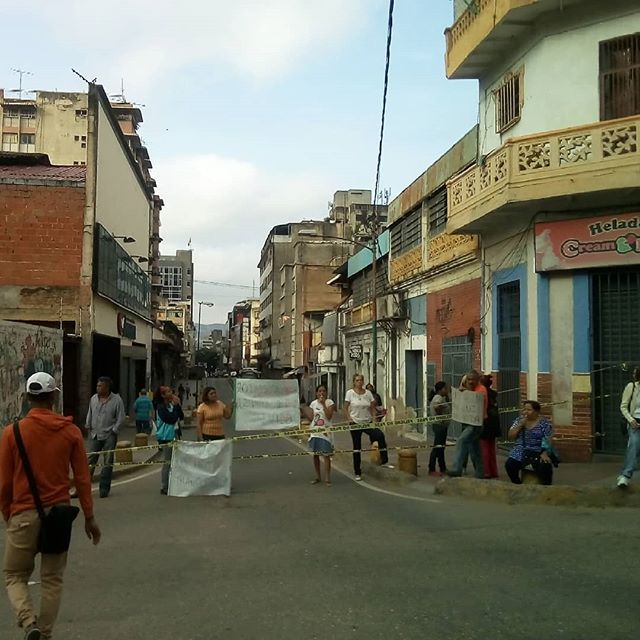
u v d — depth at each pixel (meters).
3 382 14.30
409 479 12.42
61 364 18.62
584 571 6.41
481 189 14.17
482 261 16.38
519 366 14.55
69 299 23.00
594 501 9.86
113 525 9.06
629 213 12.45
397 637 4.87
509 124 14.70
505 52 15.00
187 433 29.09
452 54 16.16
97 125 23.98
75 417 22.66
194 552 7.46
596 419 12.78
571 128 12.29
